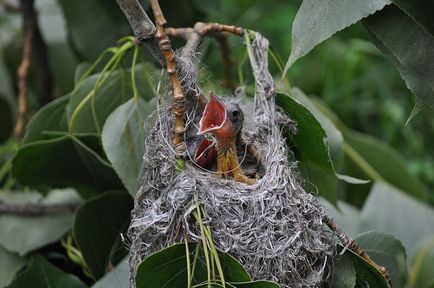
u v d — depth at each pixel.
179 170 3.60
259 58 4.13
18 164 4.66
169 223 3.54
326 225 3.82
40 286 4.69
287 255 3.61
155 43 3.72
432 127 7.97
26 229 4.93
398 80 8.24
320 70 8.70
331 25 3.49
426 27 3.45
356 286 3.97
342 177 4.10
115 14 5.64
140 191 3.77
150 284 3.48
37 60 6.62
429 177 7.76
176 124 3.58
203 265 3.46
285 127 4.07
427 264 5.78
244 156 4.05
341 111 8.31
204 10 5.92
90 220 4.54
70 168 4.73
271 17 9.14
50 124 4.81
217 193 3.62
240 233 3.58
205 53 5.14
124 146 4.19
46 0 6.91
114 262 4.60
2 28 7.25
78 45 5.67
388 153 6.44
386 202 6.11
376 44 3.65
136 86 4.57
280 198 3.69
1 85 6.99
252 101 4.43
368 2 3.49
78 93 4.54
